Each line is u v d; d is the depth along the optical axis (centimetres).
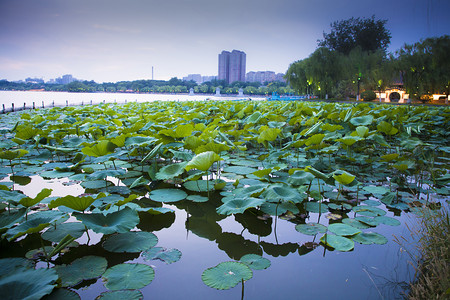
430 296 170
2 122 996
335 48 4538
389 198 339
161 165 475
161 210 278
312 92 4072
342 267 210
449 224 219
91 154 404
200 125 568
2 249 227
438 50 2483
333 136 508
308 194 356
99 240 244
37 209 296
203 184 395
